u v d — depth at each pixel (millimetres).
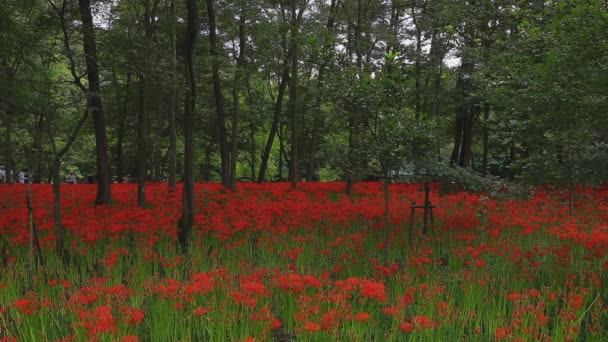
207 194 15148
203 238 9984
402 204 13219
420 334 5230
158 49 11125
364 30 20016
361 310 5773
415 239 10031
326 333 5133
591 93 7785
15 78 11148
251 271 7297
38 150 8875
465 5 14719
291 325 6012
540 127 9273
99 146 13297
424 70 14867
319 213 11352
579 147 9945
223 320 5289
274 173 44500
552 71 8008
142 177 13031
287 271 7730
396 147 8711
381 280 6930
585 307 6375
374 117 8758
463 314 6000
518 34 13805
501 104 9938
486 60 14727
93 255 9266
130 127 27812
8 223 9570
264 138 35969
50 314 6090
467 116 21734
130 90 21766
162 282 6621
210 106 25062
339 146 9398
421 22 16812
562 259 7605
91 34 10703
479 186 10586
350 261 8227
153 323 5840
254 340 4602
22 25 11344
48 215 11062
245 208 11414
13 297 6582
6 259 8227
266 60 17531
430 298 6004
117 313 5590
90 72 11523
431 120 8992
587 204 12891
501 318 5621
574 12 7461
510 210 11336
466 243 9359
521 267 7629
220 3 16578
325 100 9445
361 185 17797
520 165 11648
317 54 9578
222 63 15719
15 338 4984
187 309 5859
